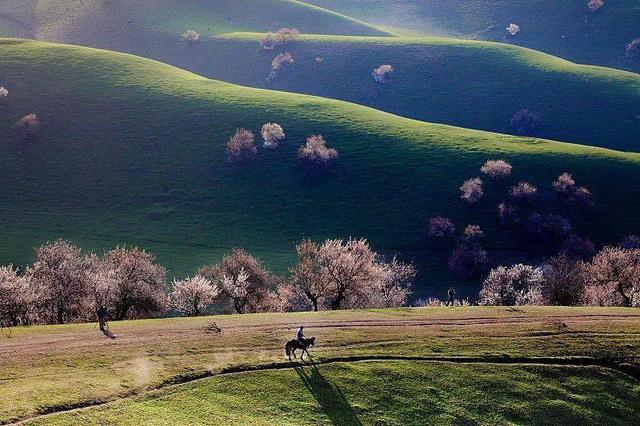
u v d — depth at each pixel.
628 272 70.12
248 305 71.88
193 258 98.12
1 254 93.50
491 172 117.00
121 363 38.91
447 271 99.50
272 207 112.94
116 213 109.50
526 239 105.38
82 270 64.75
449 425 37.06
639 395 42.88
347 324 50.47
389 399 38.34
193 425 31.94
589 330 50.59
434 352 44.81
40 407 31.41
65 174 117.12
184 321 50.81
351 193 115.94
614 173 119.50
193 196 114.81
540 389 41.81
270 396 36.66
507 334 49.00
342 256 65.25
